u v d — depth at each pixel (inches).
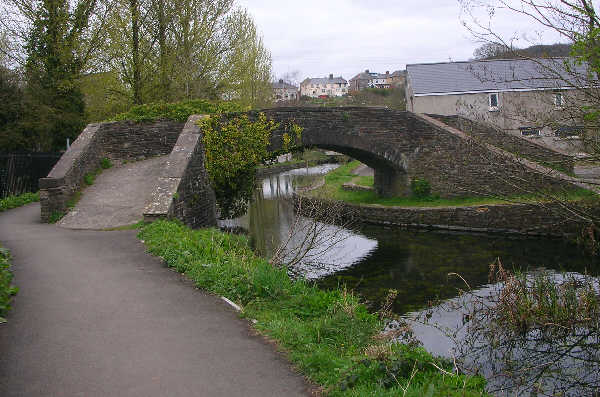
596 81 344.2
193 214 504.4
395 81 4082.2
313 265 486.3
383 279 486.9
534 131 444.5
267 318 223.5
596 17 305.1
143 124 665.0
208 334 201.9
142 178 582.9
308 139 724.0
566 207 402.0
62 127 890.1
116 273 289.3
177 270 295.1
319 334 208.5
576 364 268.4
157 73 881.5
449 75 1321.4
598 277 430.3
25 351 182.1
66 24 828.0
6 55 847.7
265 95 1405.0
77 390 153.4
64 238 396.8
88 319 215.8
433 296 423.2
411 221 764.6
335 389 159.0
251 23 1021.2
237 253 354.9
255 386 159.9
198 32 890.1
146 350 184.9
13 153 706.2
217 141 587.2
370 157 836.6
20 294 249.8
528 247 599.5
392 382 172.7
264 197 1235.9
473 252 590.6
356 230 750.5
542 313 313.1
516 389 234.1
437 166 814.5
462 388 180.7
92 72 840.9
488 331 310.2
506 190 716.7
